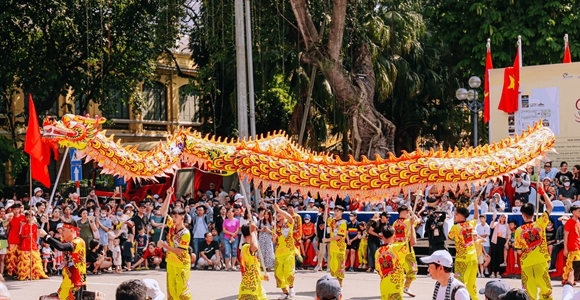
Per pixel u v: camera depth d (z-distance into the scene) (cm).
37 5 2923
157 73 4016
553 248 1662
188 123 4209
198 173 2820
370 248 1822
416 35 2861
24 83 3022
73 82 3097
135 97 3350
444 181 1115
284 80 2886
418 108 3231
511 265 1712
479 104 2458
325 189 1135
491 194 1942
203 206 2048
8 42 2981
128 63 3203
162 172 1140
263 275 1186
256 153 1160
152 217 1998
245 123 2223
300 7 2312
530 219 1154
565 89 2042
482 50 2616
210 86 2716
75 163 2012
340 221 1459
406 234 1182
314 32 2345
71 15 2989
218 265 1956
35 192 2195
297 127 2844
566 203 1794
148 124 4047
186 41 4262
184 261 1147
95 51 3095
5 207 2000
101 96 3153
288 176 1141
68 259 1083
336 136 3369
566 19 2531
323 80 2758
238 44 2222
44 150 1165
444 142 3338
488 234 1700
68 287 1080
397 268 1066
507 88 2092
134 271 1922
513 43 2588
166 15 2572
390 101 3170
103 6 2991
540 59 2584
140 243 1967
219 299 1428
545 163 2003
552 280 1636
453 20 2706
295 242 1455
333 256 1456
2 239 1766
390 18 2755
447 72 3269
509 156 1145
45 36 3036
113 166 1094
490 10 2603
